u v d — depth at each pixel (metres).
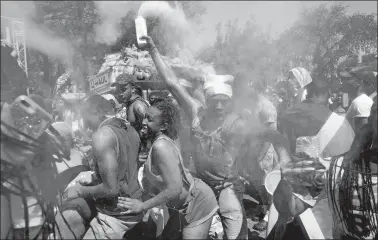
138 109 2.91
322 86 2.53
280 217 2.61
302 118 2.49
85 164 2.77
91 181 2.44
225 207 2.56
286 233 2.73
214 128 2.56
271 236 2.69
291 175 2.23
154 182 2.32
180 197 2.33
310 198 2.31
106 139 2.22
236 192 2.61
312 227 2.48
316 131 2.47
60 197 2.36
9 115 2.00
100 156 2.20
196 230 2.35
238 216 2.56
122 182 2.33
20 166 2.01
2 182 2.00
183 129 2.90
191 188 2.31
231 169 2.59
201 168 2.56
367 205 2.33
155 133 2.30
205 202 2.36
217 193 2.59
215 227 2.93
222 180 2.57
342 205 2.39
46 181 2.19
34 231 2.16
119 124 2.44
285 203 2.36
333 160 2.45
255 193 3.34
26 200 2.09
